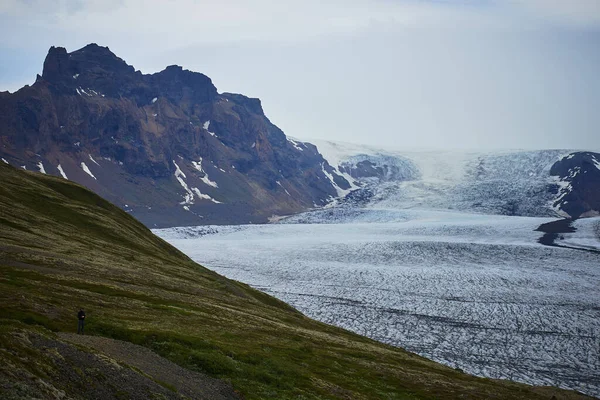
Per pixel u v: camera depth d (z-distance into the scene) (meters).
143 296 64.94
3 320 30.83
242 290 104.69
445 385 60.91
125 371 30.56
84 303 53.25
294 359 54.53
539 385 78.19
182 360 42.16
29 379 23.81
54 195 125.81
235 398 37.12
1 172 128.38
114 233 114.19
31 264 66.25
